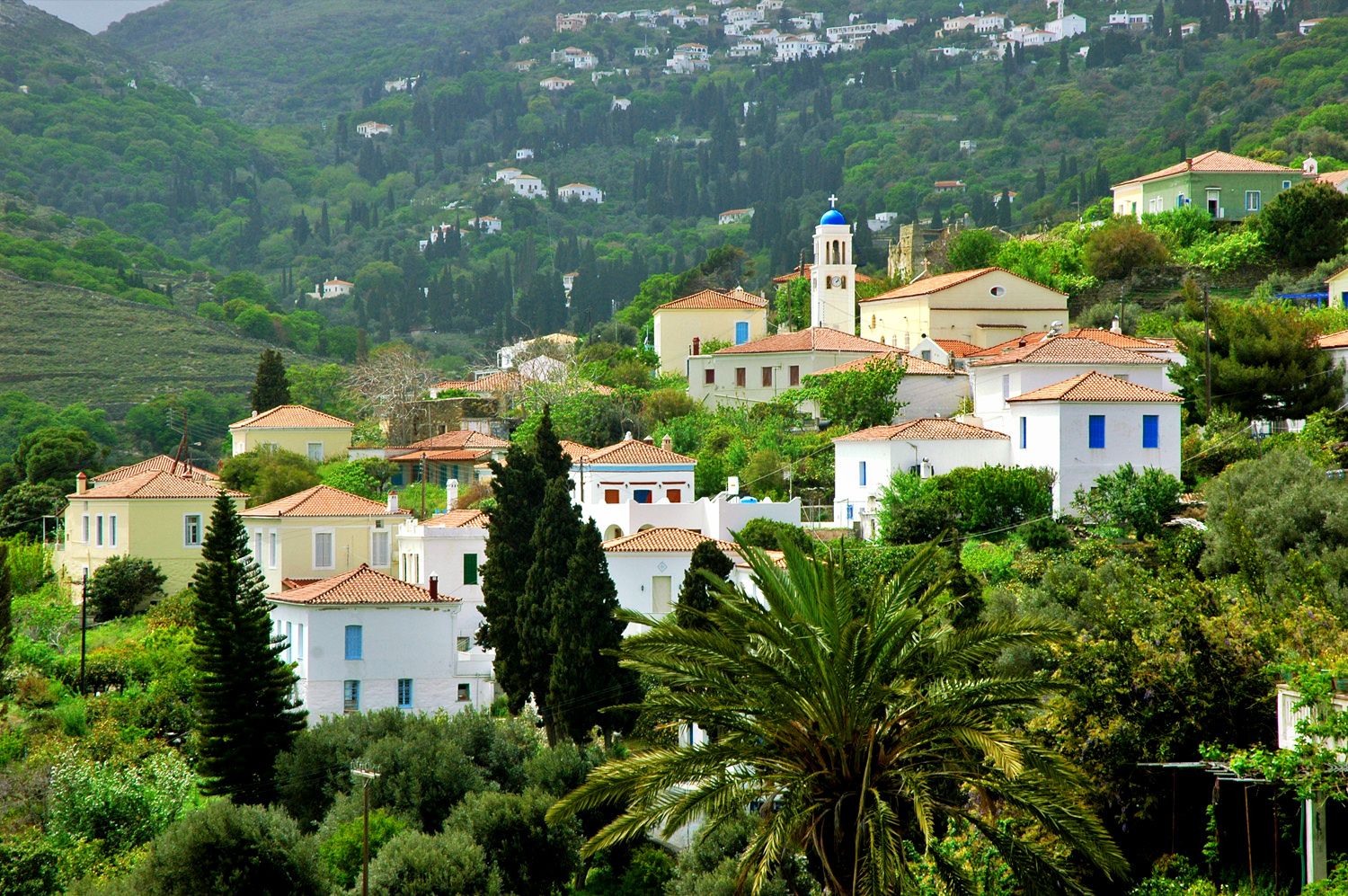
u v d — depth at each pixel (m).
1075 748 169.25
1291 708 145.88
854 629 145.50
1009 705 149.12
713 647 151.75
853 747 146.75
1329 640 167.75
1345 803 140.50
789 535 162.00
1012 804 148.50
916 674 152.75
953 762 148.12
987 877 155.50
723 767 148.25
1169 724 168.62
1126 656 171.50
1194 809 166.25
